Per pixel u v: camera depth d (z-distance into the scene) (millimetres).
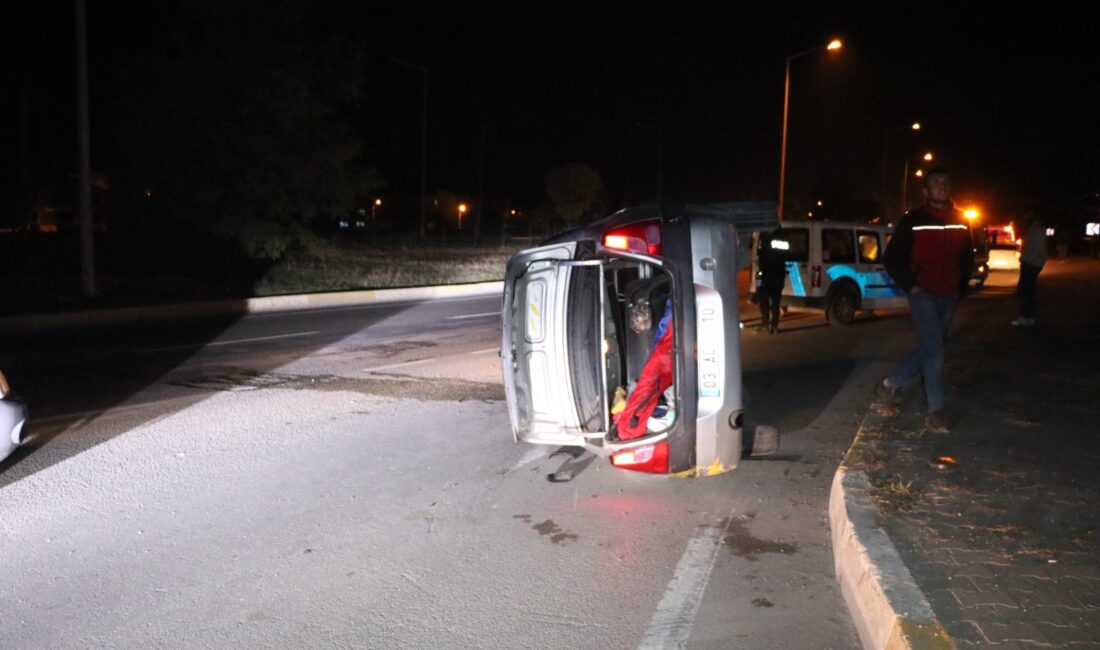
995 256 31594
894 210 57250
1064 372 9266
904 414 7363
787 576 4664
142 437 7438
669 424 5836
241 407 8602
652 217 5676
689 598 4398
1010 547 4422
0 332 14086
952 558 4285
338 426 7867
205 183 22891
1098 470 5711
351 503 5824
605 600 4383
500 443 7305
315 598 4422
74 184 49312
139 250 23125
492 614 4242
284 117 23078
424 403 8836
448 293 22906
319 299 19547
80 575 4695
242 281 22094
